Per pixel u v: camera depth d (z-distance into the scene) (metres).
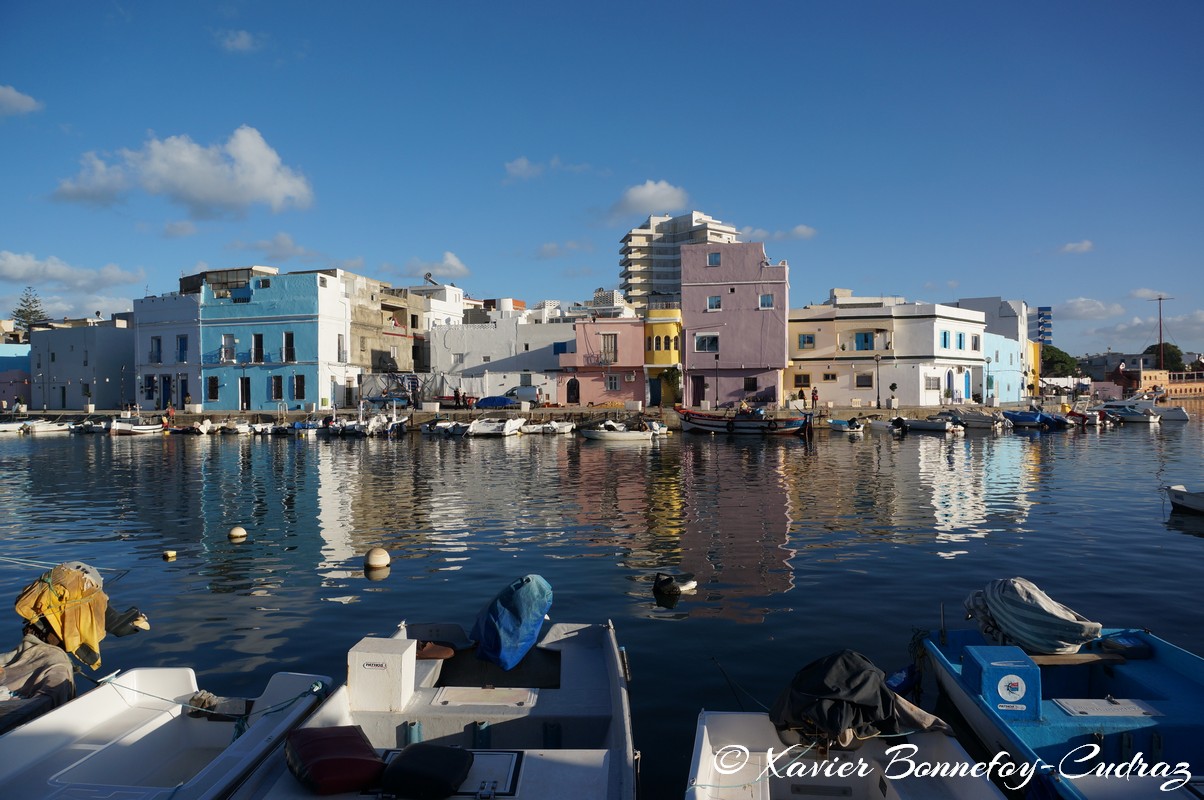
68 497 24.17
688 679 9.08
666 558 15.06
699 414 49.62
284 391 58.50
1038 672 7.08
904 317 60.06
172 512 21.14
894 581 13.14
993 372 71.44
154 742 7.13
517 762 6.03
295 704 6.93
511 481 27.45
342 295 60.78
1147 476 27.73
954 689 7.83
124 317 74.75
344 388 60.78
